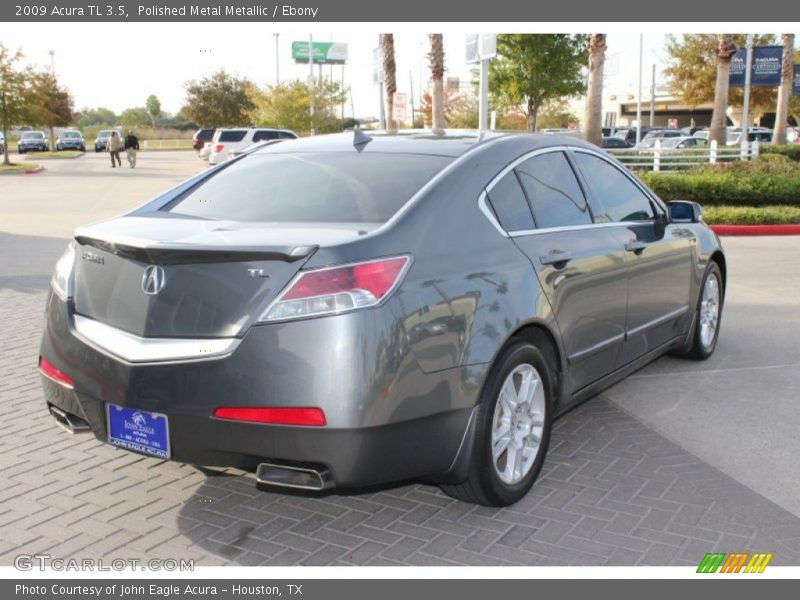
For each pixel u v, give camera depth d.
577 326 4.42
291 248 3.22
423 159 4.19
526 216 4.24
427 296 3.45
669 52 51.53
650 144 41.88
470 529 3.78
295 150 4.71
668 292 5.58
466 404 3.60
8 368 6.32
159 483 4.29
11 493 4.15
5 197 23.30
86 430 3.77
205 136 49.41
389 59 31.67
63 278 3.86
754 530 3.75
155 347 3.38
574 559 3.51
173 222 3.87
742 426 5.09
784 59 37.03
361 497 4.13
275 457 3.27
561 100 55.00
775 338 7.21
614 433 4.97
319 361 3.18
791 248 13.38
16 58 39.75
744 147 22.88
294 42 79.31
